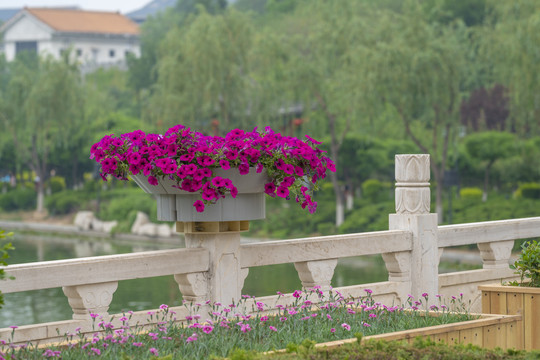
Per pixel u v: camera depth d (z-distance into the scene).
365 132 40.41
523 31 34.44
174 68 43.03
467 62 41.66
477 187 45.72
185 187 4.82
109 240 50.00
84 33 111.00
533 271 5.79
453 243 6.95
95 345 4.10
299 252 5.75
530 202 40.31
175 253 5.14
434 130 40.00
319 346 3.93
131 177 5.12
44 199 63.09
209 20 43.94
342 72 39.97
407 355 3.84
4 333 4.44
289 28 62.22
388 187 47.94
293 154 5.05
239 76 42.56
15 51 110.31
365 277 29.73
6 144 63.31
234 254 5.38
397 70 37.56
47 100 54.50
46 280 4.59
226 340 4.30
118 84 84.12
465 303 7.17
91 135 62.16
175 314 5.14
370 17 48.53
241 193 5.08
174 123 42.50
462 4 58.34
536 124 36.38
